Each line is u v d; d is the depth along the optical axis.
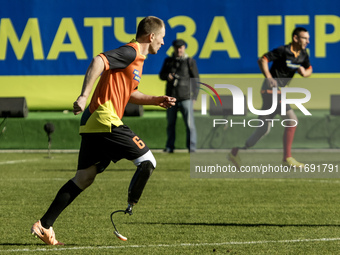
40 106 52.00
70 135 51.66
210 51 50.16
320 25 49.88
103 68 17.36
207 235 20.27
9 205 26.41
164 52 50.56
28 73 51.75
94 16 51.06
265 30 50.06
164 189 31.23
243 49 50.12
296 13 49.94
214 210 25.19
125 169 40.06
